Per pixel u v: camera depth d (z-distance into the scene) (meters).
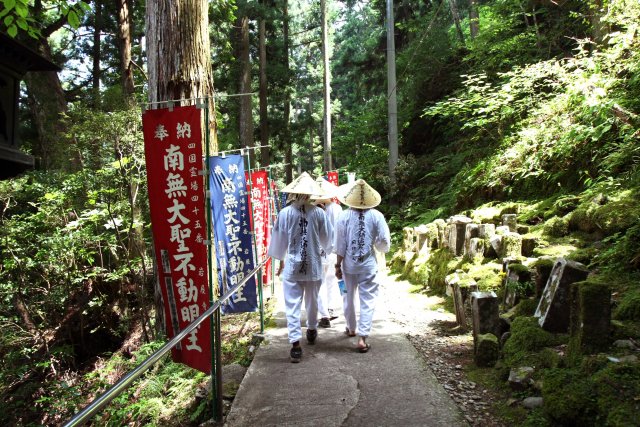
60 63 20.73
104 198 10.01
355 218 4.84
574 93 6.73
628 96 6.47
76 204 10.24
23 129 18.28
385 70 20.89
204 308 3.70
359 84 24.19
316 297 4.90
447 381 3.81
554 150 7.15
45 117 13.70
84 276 10.06
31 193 10.66
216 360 3.75
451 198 10.56
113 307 10.55
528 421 2.89
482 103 9.62
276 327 5.95
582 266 3.62
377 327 5.55
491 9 11.85
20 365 9.25
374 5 21.86
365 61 21.95
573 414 2.64
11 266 9.71
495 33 11.33
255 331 6.14
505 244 5.64
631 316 3.47
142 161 9.07
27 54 2.18
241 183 5.61
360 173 18.19
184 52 6.13
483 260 6.02
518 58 10.69
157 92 6.23
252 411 3.55
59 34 23.83
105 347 10.56
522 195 7.96
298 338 4.52
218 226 5.57
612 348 3.05
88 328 10.53
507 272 4.89
